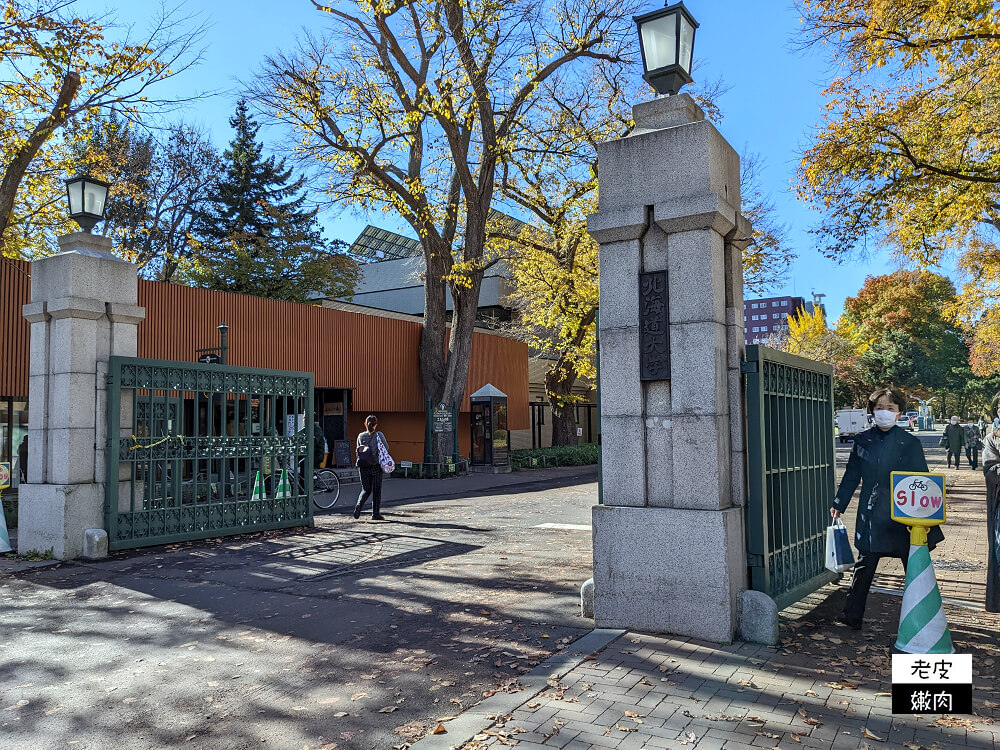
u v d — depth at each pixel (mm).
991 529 4785
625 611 5102
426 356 24031
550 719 3514
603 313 5434
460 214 23719
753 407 5078
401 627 5449
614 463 5320
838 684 3910
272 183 44031
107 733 3641
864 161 13328
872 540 4898
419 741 3322
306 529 10938
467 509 13695
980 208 14922
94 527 8844
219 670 4590
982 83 12789
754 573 5035
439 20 20359
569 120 22938
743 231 5312
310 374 11578
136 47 13062
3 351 13820
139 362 9273
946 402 84562
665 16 5363
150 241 34688
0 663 4797
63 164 16891
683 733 3328
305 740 3498
